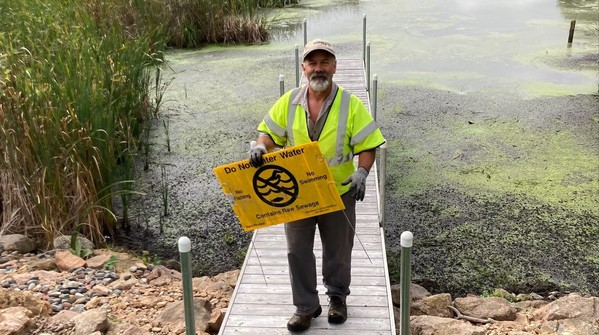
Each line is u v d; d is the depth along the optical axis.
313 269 3.97
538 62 12.23
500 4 17.14
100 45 8.66
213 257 6.56
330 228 3.86
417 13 16.41
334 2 17.95
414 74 11.75
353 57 12.70
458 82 11.27
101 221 6.81
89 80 7.50
